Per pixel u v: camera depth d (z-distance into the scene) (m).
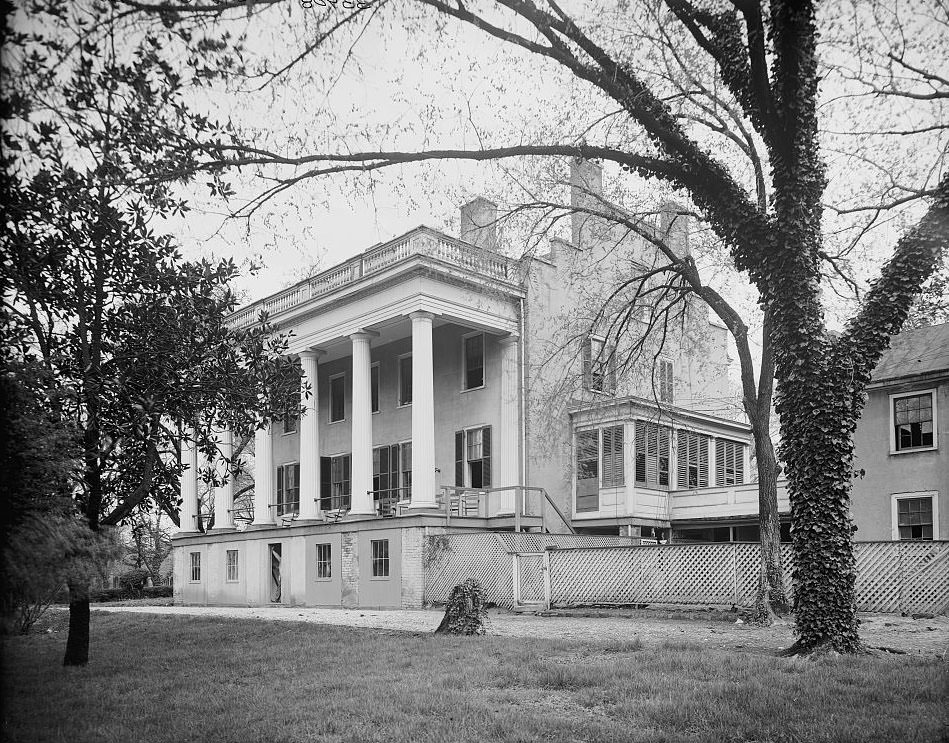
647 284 23.92
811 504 10.47
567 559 20.45
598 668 9.03
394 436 30.72
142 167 9.55
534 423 26.80
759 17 10.97
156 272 10.34
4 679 7.52
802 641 10.29
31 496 8.32
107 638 16.03
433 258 25.17
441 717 7.17
